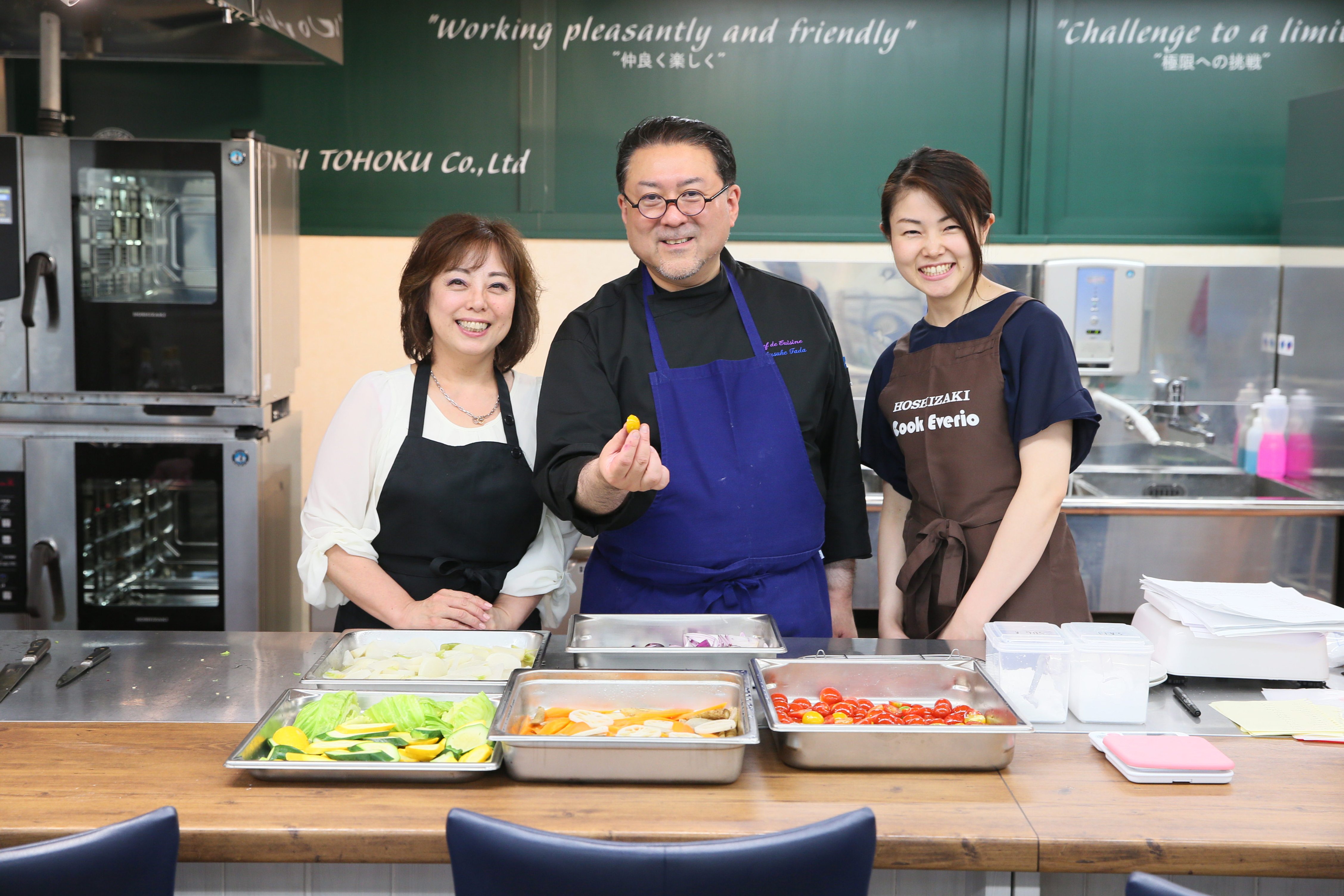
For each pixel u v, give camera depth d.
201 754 1.37
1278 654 1.63
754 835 1.10
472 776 1.28
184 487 2.82
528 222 3.55
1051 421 1.79
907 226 1.87
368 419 1.93
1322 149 3.14
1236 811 1.23
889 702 1.55
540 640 1.71
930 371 1.94
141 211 2.74
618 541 1.88
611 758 1.27
